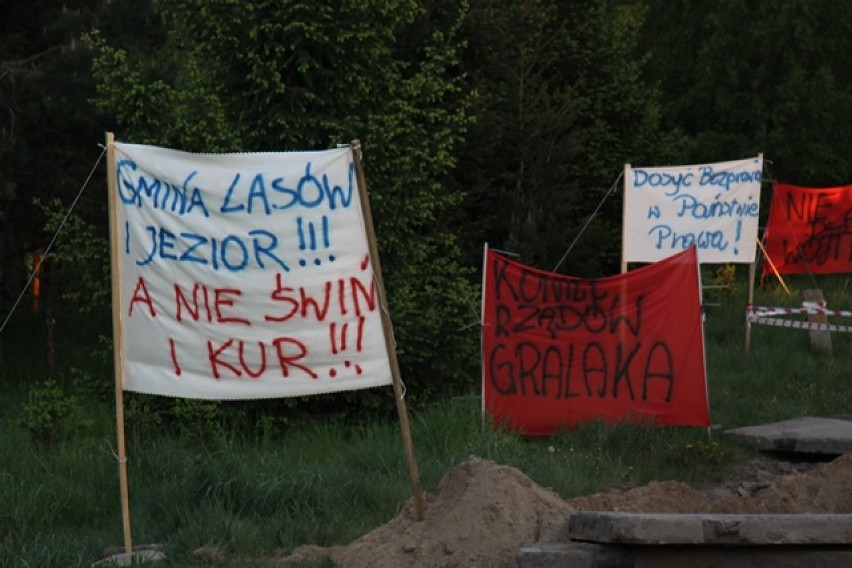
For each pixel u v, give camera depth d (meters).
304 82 13.09
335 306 8.21
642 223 17.41
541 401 12.31
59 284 19.03
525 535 7.63
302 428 12.09
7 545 8.65
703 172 17.33
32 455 10.80
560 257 18.59
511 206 18.55
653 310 12.34
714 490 11.07
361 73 13.28
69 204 16.22
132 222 8.23
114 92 12.30
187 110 12.56
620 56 21.53
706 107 29.78
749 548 7.04
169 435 11.54
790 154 28.72
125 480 8.20
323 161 8.20
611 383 12.33
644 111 21.52
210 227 8.18
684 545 6.98
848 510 8.89
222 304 8.18
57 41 15.44
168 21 16.52
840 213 21.89
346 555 8.00
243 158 8.20
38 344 18.89
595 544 7.21
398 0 13.66
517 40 18.89
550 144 18.61
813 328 17.33
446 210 17.62
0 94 15.18
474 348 13.98
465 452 11.02
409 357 12.77
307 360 8.20
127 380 8.25
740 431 12.58
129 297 8.24
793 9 28.12
